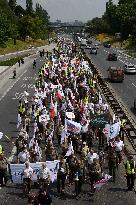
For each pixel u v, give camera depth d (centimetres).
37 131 2892
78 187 2108
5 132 3359
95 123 2908
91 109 3397
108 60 10088
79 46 15938
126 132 3234
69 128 2838
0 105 4562
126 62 9594
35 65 8762
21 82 6475
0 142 3077
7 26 14575
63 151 2445
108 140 2686
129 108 4247
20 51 14838
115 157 2316
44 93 3997
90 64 7850
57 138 2991
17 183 2250
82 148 2450
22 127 3362
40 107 3425
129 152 2764
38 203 1798
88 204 2050
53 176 2170
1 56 12225
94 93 4241
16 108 4369
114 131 2712
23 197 2131
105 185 2278
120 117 3697
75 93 4162
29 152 2378
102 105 3494
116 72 6116
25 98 4206
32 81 6569
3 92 5509
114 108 4191
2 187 2253
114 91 5322
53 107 3366
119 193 2178
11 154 2775
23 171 2161
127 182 2200
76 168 2156
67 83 4828
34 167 2159
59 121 3094
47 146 2398
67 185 2262
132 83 6053
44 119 3027
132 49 14762
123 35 19100
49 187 2241
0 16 14188
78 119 3247
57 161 2161
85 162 2269
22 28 18925
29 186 2120
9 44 15688
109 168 2323
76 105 3566
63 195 2144
